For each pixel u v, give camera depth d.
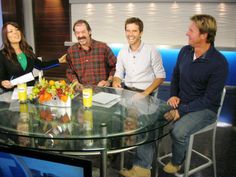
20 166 0.99
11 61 2.75
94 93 2.20
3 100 2.04
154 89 2.58
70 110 1.82
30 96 1.97
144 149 2.03
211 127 2.10
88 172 0.90
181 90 2.30
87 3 5.73
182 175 2.14
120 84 2.72
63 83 1.88
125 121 1.66
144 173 2.05
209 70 2.07
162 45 5.42
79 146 1.52
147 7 5.42
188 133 1.98
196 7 5.20
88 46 2.91
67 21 6.01
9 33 2.69
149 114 1.78
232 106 4.54
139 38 2.66
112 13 5.64
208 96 2.09
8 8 5.70
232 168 2.53
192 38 2.09
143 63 2.68
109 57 3.01
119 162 2.50
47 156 0.93
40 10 6.12
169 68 5.71
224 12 5.12
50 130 1.53
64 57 3.05
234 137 3.27
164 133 1.67
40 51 6.38
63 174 0.94
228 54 5.32
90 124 1.61
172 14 5.33
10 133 1.50
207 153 2.83
